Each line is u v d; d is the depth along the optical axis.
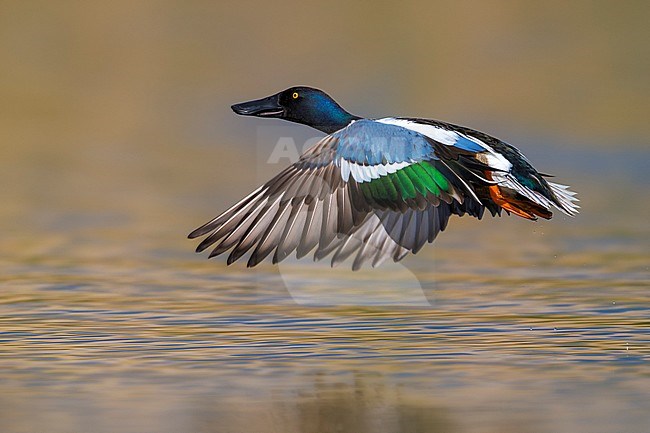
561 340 11.98
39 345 11.88
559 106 27.41
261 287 14.62
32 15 33.09
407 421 9.52
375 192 10.53
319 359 11.36
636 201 20.64
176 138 27.19
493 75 29.23
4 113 28.31
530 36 30.89
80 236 17.91
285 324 12.76
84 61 31.28
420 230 10.71
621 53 29.83
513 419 9.54
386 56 30.53
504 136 26.22
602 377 10.69
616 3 31.22
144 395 10.26
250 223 10.27
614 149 25.00
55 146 25.66
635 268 15.59
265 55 31.16
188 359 11.38
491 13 31.64
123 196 21.19
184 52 31.45
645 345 11.78
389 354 11.50
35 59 31.61
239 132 27.78
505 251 16.94
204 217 19.47
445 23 31.48
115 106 29.08
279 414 9.73
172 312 13.29
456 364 11.14
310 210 10.39
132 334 12.31
